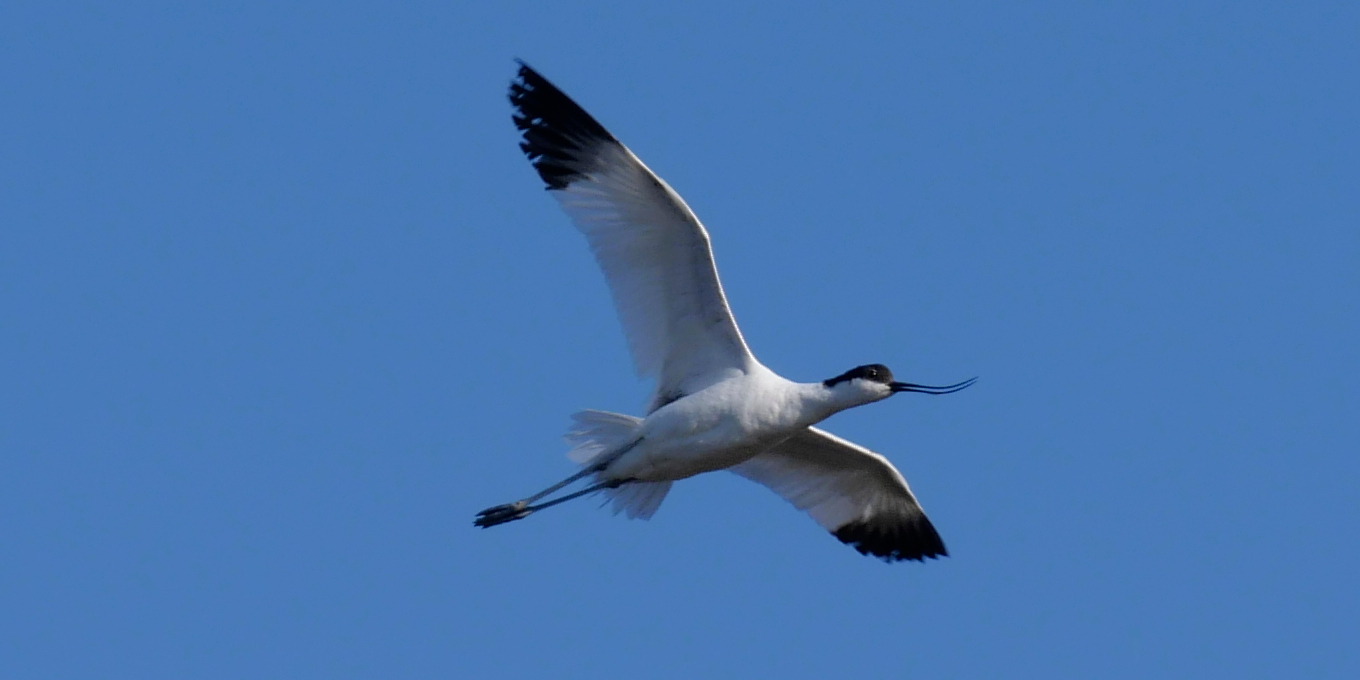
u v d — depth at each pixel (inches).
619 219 645.9
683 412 657.6
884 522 775.1
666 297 655.8
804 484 766.5
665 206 630.5
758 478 765.9
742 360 662.5
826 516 772.6
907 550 773.9
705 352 665.0
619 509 714.2
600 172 639.8
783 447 745.6
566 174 647.8
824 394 668.1
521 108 653.3
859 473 761.0
